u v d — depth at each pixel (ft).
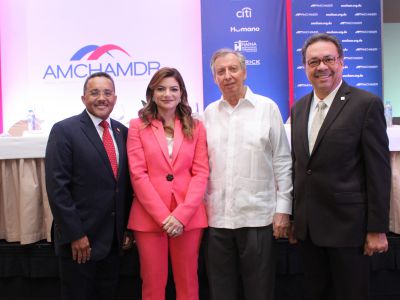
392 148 8.30
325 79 5.30
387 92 16.03
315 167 5.42
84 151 5.88
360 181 5.32
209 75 11.21
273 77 11.45
